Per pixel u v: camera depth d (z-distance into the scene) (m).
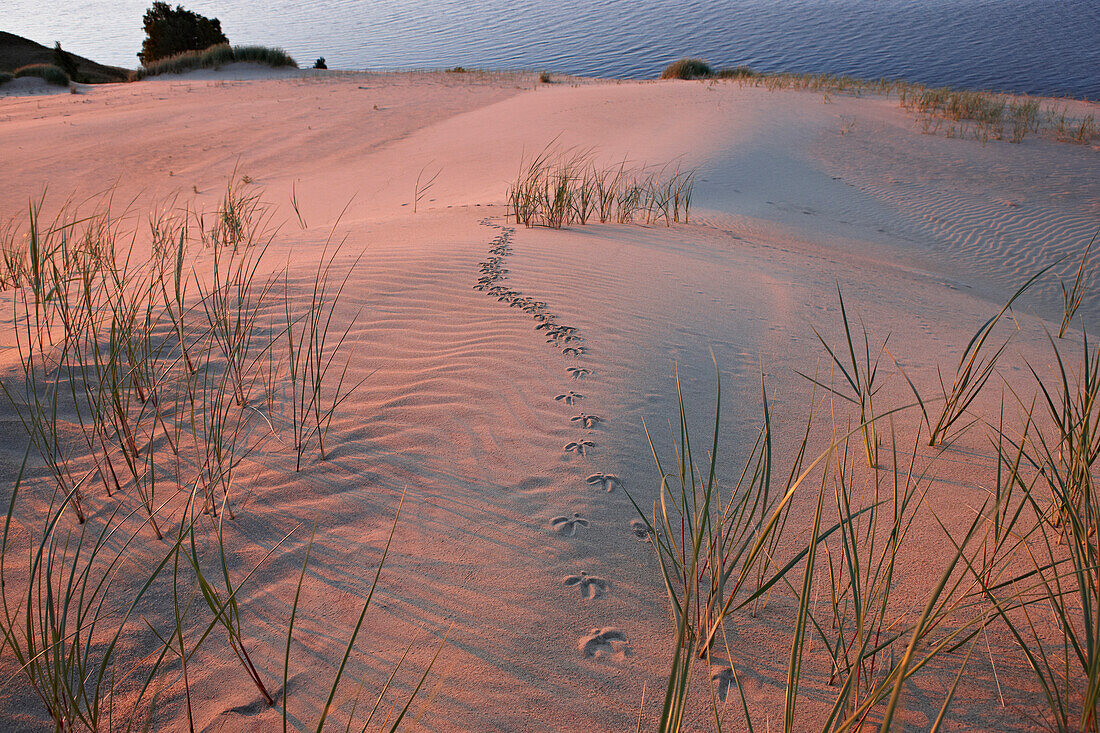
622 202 9.86
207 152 15.22
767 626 2.32
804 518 2.87
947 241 10.45
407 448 3.22
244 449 3.15
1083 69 30.95
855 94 22.75
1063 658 2.19
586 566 2.56
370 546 2.60
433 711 1.98
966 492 3.09
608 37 48.91
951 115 18.91
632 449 3.29
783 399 3.91
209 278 5.28
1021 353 5.09
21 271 5.35
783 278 6.34
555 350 4.23
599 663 2.17
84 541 2.52
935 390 4.18
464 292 5.07
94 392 3.46
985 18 48.06
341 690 2.03
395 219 8.24
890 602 2.43
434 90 23.94
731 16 56.19
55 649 1.79
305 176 13.38
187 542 2.55
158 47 34.50
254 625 2.23
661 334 4.59
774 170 13.45
